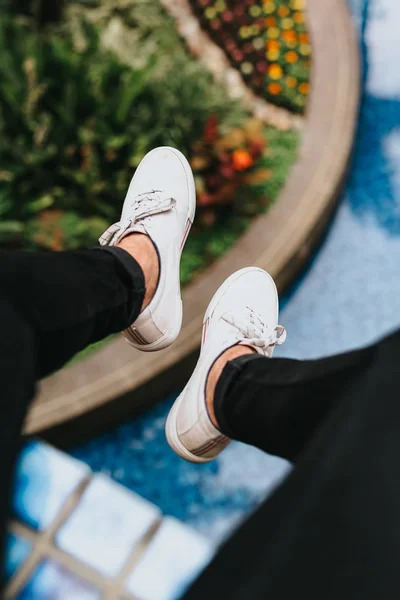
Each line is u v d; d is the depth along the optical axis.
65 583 2.22
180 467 3.57
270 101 4.48
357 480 0.79
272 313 2.21
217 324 1.88
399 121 4.64
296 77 4.55
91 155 3.76
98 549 2.31
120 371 3.46
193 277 3.77
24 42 3.91
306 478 0.83
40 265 1.21
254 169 4.05
